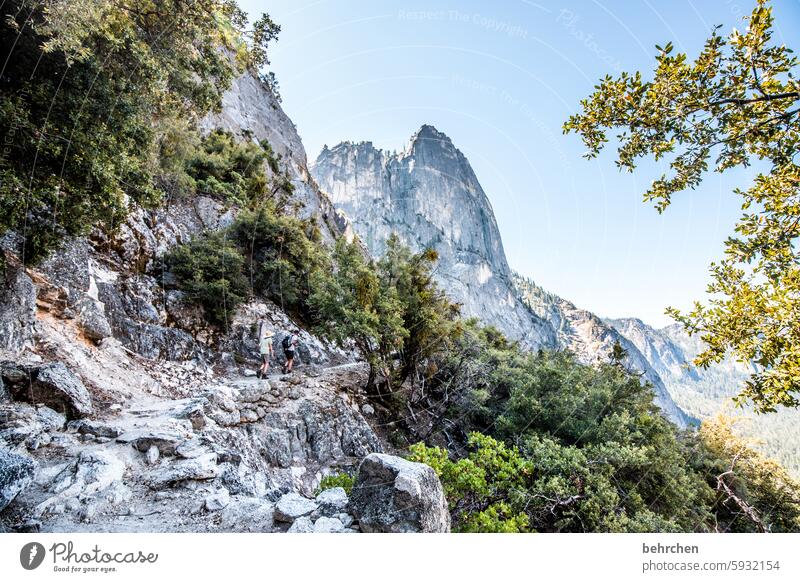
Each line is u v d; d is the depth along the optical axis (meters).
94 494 3.80
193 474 4.56
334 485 6.80
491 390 18.81
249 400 9.61
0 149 4.80
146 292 10.95
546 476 11.64
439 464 7.03
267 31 10.49
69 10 4.87
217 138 23.41
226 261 13.43
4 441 4.05
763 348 5.02
